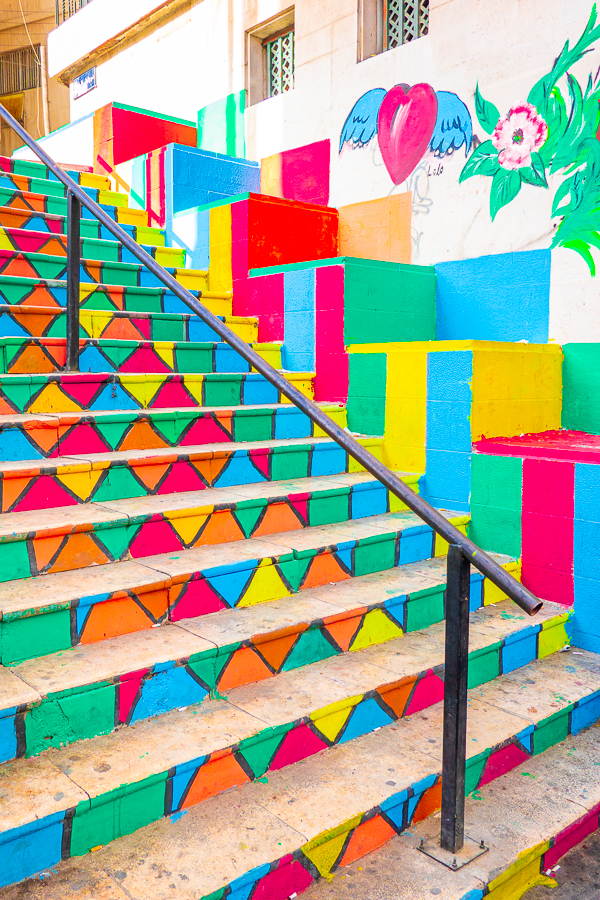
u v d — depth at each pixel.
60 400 2.85
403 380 3.45
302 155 5.72
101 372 3.20
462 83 4.35
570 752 2.39
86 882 1.47
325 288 3.83
